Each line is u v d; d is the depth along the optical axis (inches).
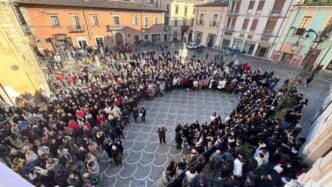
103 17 985.5
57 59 702.5
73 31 897.5
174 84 569.9
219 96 552.7
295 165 235.6
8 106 411.8
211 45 1336.1
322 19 758.5
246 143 269.6
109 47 1071.6
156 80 540.1
